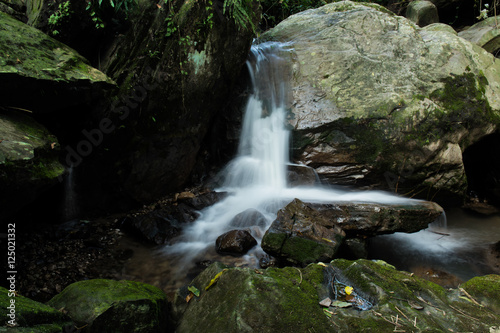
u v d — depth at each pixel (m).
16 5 4.18
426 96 4.86
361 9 5.68
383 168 4.74
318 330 1.94
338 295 2.30
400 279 2.43
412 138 4.65
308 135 4.91
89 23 3.82
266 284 2.17
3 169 2.53
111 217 4.32
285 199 4.54
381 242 4.39
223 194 4.81
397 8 8.59
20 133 2.89
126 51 3.90
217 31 4.34
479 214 5.31
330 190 4.96
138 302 2.21
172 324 2.46
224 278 2.38
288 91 5.20
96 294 2.22
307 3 7.81
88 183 4.04
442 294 2.38
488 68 5.35
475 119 4.92
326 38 5.51
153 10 3.94
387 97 4.80
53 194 3.88
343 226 3.88
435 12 7.50
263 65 5.40
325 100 5.00
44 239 3.71
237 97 5.34
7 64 2.93
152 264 3.58
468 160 5.98
